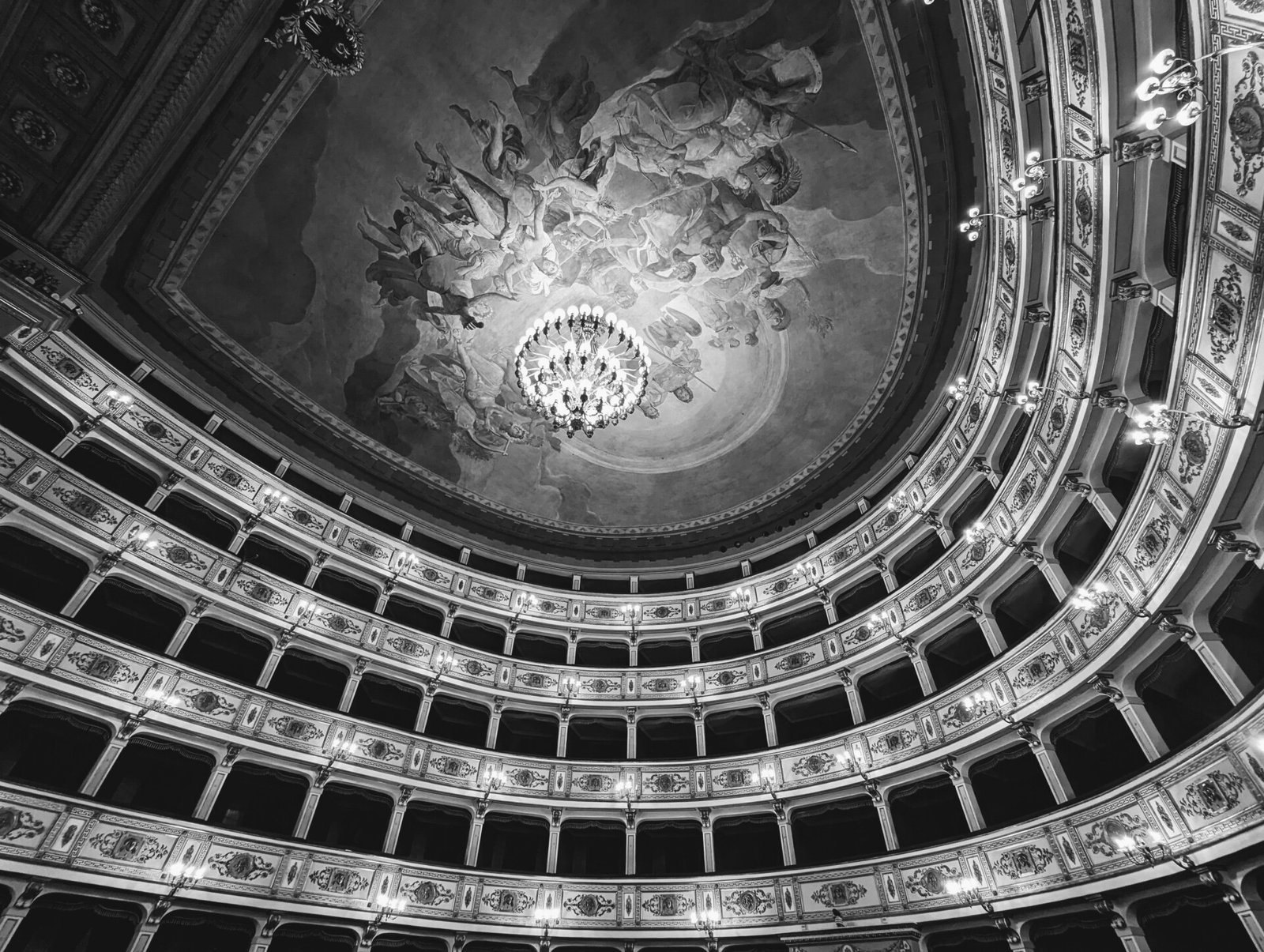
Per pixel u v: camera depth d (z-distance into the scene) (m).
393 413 26.94
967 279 22.39
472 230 23.59
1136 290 12.34
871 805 21.58
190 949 17.69
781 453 28.61
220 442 23.84
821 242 23.28
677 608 29.06
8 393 19.48
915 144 20.25
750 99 20.62
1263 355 9.77
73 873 15.53
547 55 20.27
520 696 25.61
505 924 20.36
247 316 23.55
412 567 27.02
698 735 25.34
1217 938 15.12
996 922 16.64
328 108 20.28
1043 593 19.75
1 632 16.70
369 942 18.86
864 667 23.28
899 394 25.59
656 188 22.95
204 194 20.69
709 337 26.72
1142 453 15.66
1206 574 13.02
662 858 24.12
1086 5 10.63
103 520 19.73
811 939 19.16
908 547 23.95
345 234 22.88
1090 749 19.06
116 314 22.06
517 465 29.38
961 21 17.64
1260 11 8.08
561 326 24.28
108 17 15.34
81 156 17.30
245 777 20.88
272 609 22.30
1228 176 9.49
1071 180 13.13
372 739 22.03
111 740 17.66
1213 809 12.92
